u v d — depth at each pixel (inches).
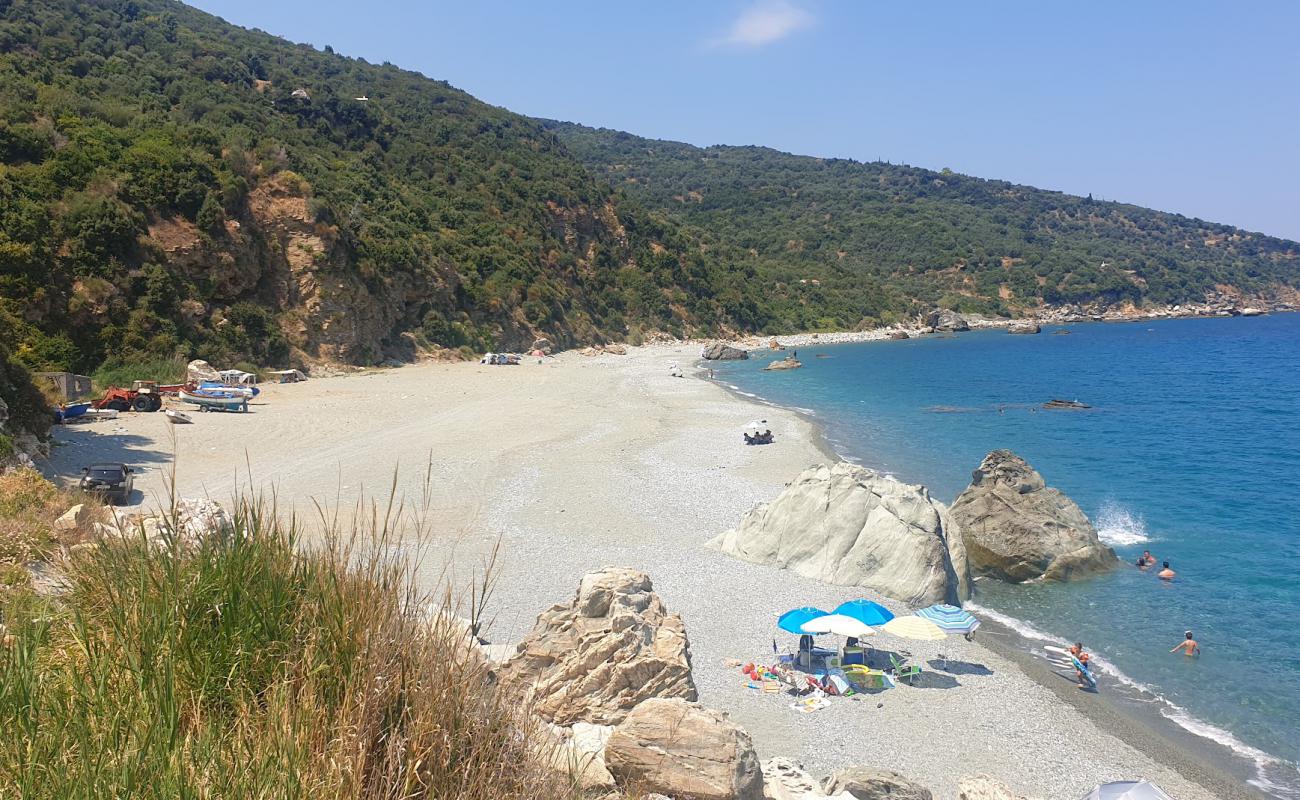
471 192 4429.1
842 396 2723.9
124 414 1701.5
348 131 4296.3
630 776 309.9
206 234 2469.2
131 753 139.2
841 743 590.9
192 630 177.0
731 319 5447.8
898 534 901.2
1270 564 988.6
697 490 1309.1
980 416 2245.3
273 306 2689.5
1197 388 2866.6
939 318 6530.5
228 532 205.6
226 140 2834.6
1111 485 1407.5
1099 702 665.0
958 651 761.6
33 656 164.4
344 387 2405.3
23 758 136.9
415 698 172.6
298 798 141.5
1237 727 626.5
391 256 3152.1
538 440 1692.9
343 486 1227.9
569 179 5088.6
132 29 4411.9
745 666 700.7
